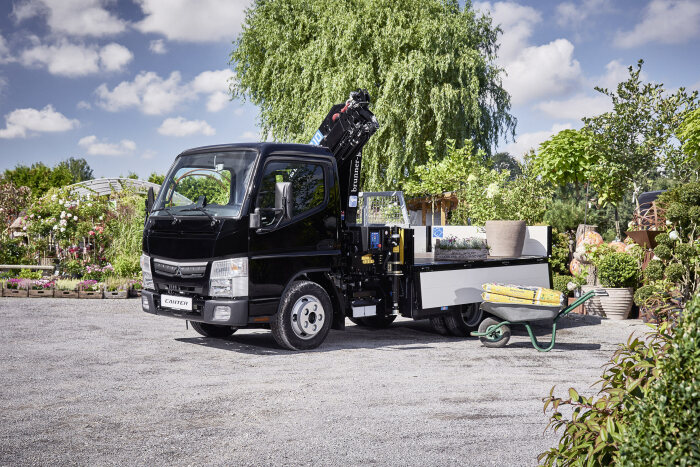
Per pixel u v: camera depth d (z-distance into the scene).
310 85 24.58
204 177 7.56
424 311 8.13
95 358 6.84
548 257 9.71
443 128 22.39
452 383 5.76
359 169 8.42
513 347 7.98
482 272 8.88
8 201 23.16
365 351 7.48
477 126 23.03
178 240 7.40
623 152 13.67
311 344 7.55
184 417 4.61
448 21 22.47
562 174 14.35
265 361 6.75
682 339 1.82
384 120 21.86
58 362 6.61
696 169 13.02
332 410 4.80
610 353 7.54
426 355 7.27
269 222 7.22
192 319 7.25
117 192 18.30
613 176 13.84
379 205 9.70
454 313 8.70
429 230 10.16
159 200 7.88
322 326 7.64
